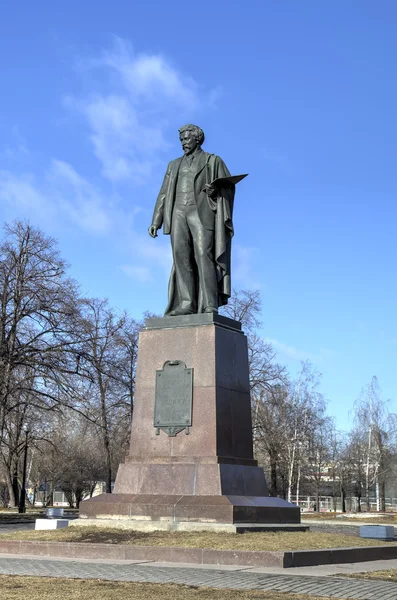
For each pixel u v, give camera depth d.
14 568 12.67
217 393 18.16
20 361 37.09
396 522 41.19
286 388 56.09
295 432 56.66
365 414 69.62
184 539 14.82
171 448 18.12
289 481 55.53
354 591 10.46
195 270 20.36
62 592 9.91
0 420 35.50
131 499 17.33
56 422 45.84
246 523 16.41
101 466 70.75
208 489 17.08
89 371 39.81
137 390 19.00
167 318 19.39
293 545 14.51
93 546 14.58
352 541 16.41
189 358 18.66
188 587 10.52
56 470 71.19
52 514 32.66
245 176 20.00
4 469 57.41
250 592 10.13
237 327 19.78
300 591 10.39
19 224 38.38
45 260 38.47
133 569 12.55
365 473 69.19
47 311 38.34
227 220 20.16
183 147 20.91
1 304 37.25
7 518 37.53
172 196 20.64
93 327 40.91
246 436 18.81
